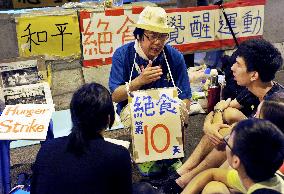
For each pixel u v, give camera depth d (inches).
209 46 216.7
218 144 132.2
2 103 166.6
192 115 193.9
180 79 155.5
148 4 209.6
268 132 84.9
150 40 141.9
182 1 227.9
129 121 141.9
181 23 206.7
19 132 124.6
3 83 166.9
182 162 164.4
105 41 195.3
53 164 92.4
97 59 197.8
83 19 188.4
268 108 104.7
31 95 169.2
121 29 195.3
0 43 182.7
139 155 136.3
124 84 152.4
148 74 136.9
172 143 137.3
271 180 85.7
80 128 93.7
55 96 197.5
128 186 96.8
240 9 214.5
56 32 187.2
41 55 171.2
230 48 221.1
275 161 83.2
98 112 93.0
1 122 130.0
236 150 86.4
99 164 91.6
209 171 123.3
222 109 149.8
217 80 188.5
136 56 150.9
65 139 97.1
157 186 145.9
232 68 134.7
